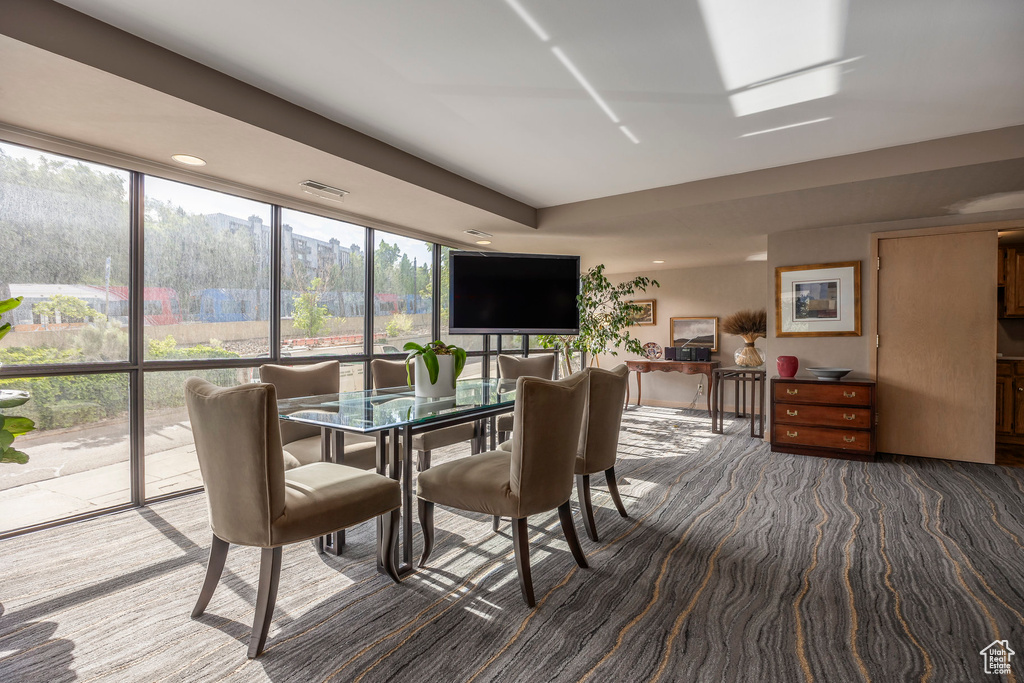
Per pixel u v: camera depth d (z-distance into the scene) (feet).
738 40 6.84
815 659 5.30
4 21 5.58
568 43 6.93
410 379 11.76
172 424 10.53
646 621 6.02
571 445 6.91
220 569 6.00
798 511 9.82
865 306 14.82
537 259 16.02
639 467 13.15
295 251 13.04
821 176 11.16
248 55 7.19
